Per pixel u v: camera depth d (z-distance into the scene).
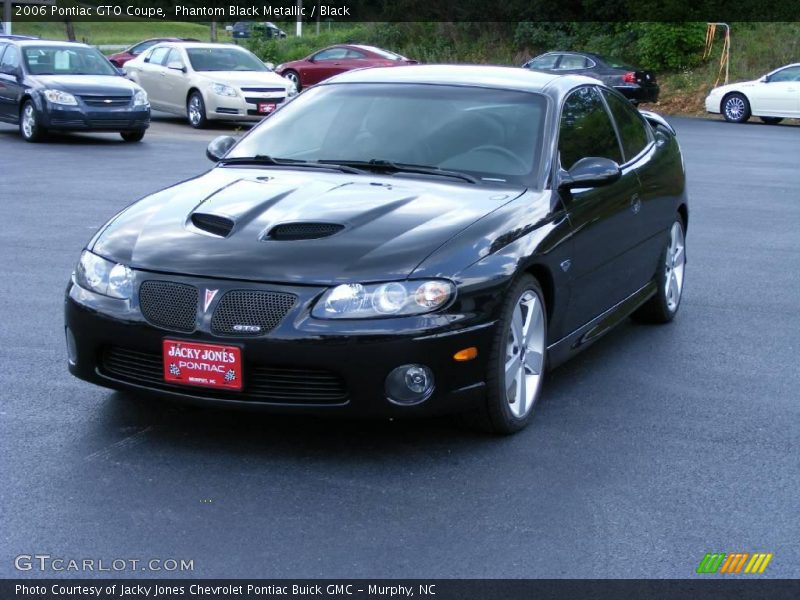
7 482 4.05
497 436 4.67
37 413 4.83
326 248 4.28
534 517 3.86
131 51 29.58
